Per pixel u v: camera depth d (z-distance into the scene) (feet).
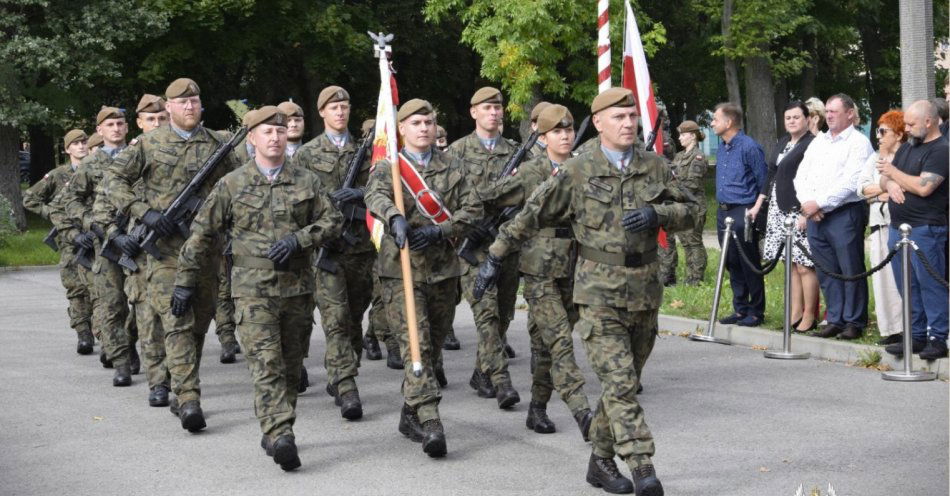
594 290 18.43
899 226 29.37
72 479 21.08
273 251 21.34
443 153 23.80
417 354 21.44
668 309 40.37
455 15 111.65
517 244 19.25
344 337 25.82
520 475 20.58
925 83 35.86
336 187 30.12
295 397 23.11
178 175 26.58
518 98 84.74
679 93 132.05
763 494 18.98
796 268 34.68
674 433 23.49
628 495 19.03
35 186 38.09
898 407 25.38
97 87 100.32
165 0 91.81
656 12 124.36
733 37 94.38
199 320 25.31
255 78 116.67
